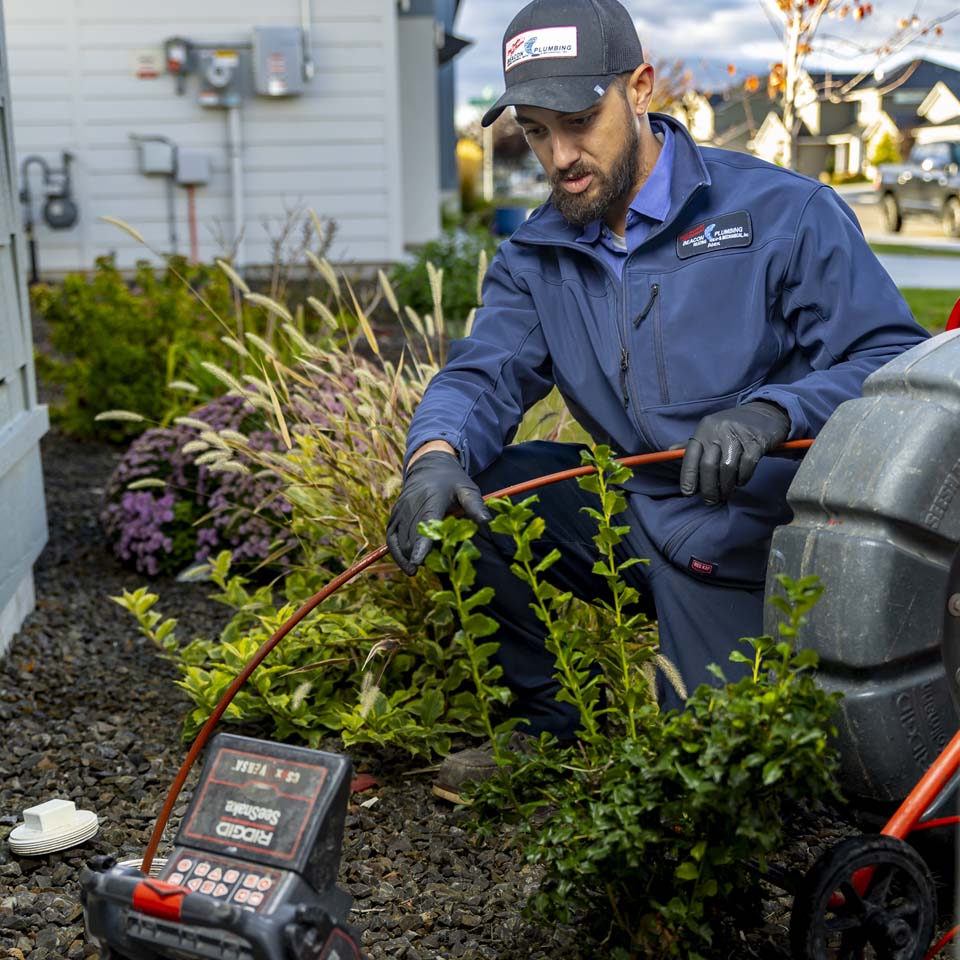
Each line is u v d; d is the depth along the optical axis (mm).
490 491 2580
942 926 2027
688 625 2375
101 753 2951
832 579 1760
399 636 2930
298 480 3156
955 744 1708
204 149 11258
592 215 2346
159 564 4516
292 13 11031
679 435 2371
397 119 11172
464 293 9453
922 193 19516
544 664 2654
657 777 1623
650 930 1771
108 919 1515
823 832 2430
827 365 2285
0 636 3613
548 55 2234
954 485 1741
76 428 6793
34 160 11102
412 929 2131
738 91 8555
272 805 1523
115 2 10992
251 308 6652
